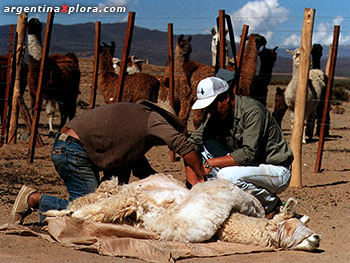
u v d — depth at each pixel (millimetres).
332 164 11000
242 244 4504
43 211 4816
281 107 15812
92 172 4848
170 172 9609
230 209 4453
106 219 4324
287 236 4504
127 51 9219
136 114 4719
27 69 14289
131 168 5254
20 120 17812
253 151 4895
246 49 12875
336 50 9492
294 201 4598
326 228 5727
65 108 14242
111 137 4676
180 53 13727
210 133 5301
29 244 4379
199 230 4348
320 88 14266
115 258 4074
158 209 4441
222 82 4902
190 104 13156
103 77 13734
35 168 9531
